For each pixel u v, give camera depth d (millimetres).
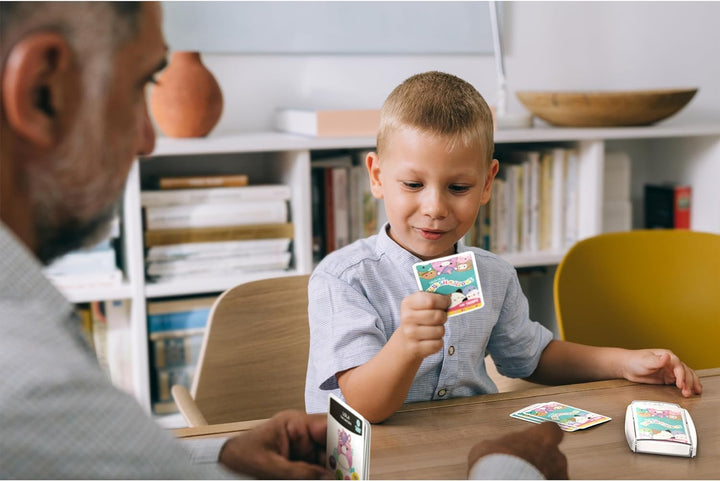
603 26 2686
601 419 891
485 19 2537
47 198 451
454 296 903
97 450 382
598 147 2359
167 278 2010
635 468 767
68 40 428
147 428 413
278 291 1375
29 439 362
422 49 2480
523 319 1259
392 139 1091
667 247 1585
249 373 1343
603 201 2551
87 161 452
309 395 1117
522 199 2379
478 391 1201
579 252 1554
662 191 2645
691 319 1552
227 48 2283
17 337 382
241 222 2064
